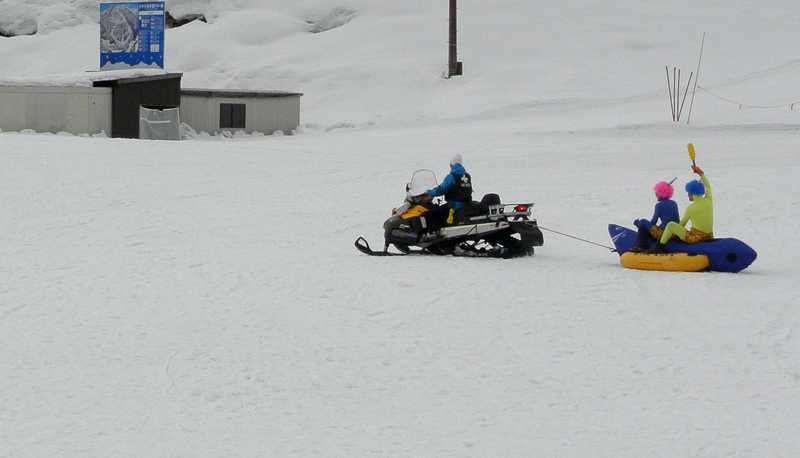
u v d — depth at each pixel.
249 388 29.78
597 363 32.47
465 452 24.52
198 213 72.19
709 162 112.50
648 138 150.62
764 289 43.91
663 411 27.70
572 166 108.88
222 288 45.00
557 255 55.22
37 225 65.88
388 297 42.72
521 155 122.00
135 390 29.47
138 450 24.45
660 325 37.38
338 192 85.06
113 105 163.88
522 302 41.47
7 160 97.12
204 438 25.42
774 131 159.88
